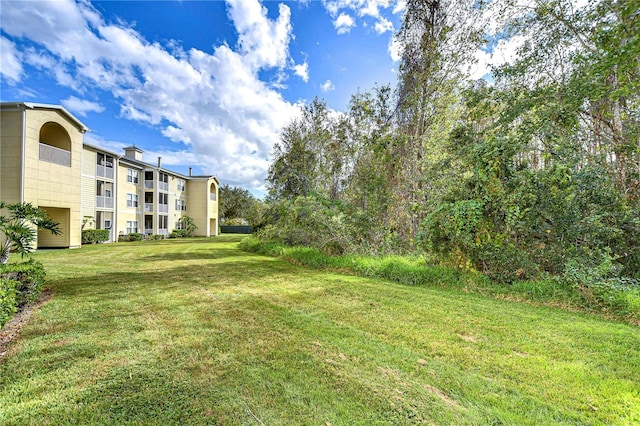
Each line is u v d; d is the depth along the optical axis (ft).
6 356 9.64
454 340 11.08
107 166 64.75
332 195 40.19
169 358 9.62
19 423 6.63
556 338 11.15
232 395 7.61
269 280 22.35
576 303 15.08
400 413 6.87
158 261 33.04
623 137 19.03
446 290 18.99
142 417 6.79
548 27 20.42
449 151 23.75
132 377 8.45
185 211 98.17
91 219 59.36
